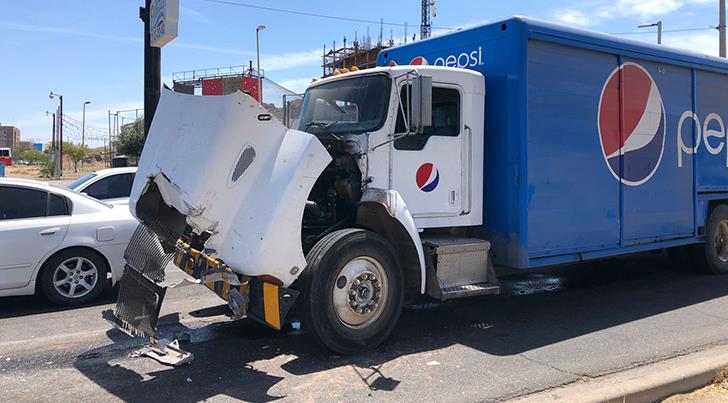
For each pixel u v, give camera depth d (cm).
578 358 522
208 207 480
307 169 484
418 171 582
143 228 558
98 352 538
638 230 761
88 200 744
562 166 661
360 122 575
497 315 674
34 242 687
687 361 512
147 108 1244
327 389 447
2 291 675
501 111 634
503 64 631
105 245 729
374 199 529
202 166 482
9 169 6762
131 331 524
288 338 578
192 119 510
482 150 634
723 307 714
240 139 485
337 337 509
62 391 445
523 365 503
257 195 490
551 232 649
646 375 466
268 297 473
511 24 622
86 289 727
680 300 751
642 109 763
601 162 708
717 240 919
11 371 489
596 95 702
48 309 703
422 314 679
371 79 581
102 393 441
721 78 895
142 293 529
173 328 615
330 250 502
